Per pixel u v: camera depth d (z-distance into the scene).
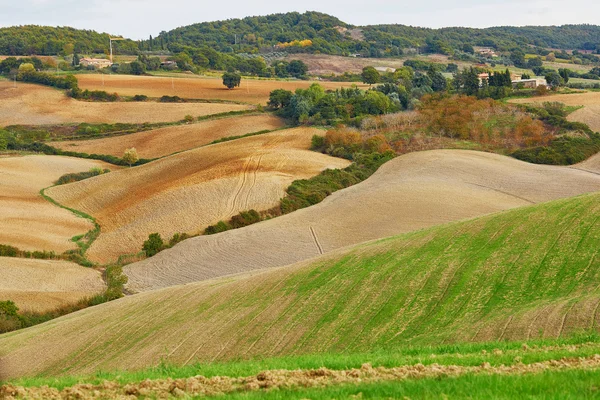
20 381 32.66
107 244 132.38
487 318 48.22
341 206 131.38
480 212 122.25
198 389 25.80
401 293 56.25
